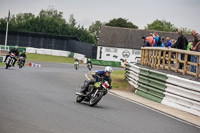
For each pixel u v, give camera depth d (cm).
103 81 1667
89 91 1692
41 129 1019
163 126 1354
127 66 3400
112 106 1773
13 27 15225
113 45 11256
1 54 7381
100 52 11281
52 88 2312
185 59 2302
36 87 2252
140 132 1164
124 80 3444
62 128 1068
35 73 3522
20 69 4006
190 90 1914
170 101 2094
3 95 1683
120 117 1433
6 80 2462
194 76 2262
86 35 15312
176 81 2061
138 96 2455
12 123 1055
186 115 1802
